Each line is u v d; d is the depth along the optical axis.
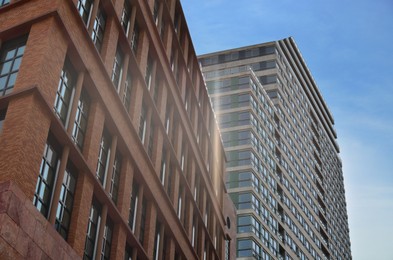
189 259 41.97
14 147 21.39
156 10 42.25
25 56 24.16
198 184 48.44
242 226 81.38
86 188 25.97
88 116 28.05
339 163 149.75
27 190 21.34
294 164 109.25
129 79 34.53
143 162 34.09
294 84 123.88
